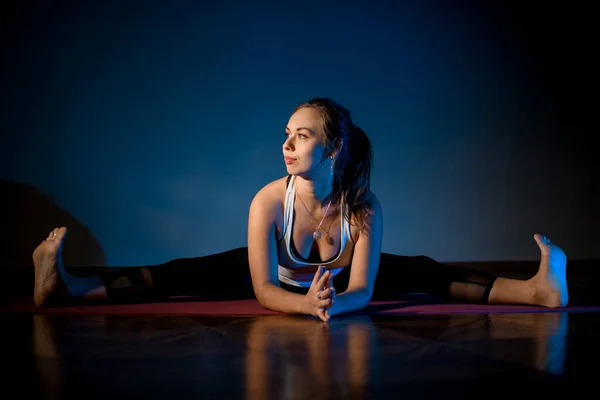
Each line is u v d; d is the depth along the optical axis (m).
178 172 4.27
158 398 1.30
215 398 1.30
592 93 4.65
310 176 2.22
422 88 4.50
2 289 3.04
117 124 4.20
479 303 2.53
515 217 4.63
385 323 2.09
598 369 1.52
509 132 4.60
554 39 4.61
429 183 4.54
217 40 4.29
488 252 4.61
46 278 2.36
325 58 4.40
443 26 4.51
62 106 4.14
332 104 2.25
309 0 4.38
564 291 2.41
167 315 2.24
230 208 4.32
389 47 4.47
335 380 1.42
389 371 1.50
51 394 1.32
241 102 4.32
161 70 4.23
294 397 1.30
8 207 4.11
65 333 1.93
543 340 1.83
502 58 4.57
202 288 2.62
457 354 1.66
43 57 4.11
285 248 2.35
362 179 2.36
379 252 2.38
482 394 1.33
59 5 4.11
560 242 4.68
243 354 1.66
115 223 4.22
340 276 2.50
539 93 4.61
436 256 4.57
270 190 2.32
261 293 2.26
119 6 4.17
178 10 4.23
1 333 1.93
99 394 1.32
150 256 4.26
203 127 4.29
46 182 4.14
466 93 4.55
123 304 2.50
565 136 4.65
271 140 4.35
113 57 4.18
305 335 1.90
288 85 4.37
